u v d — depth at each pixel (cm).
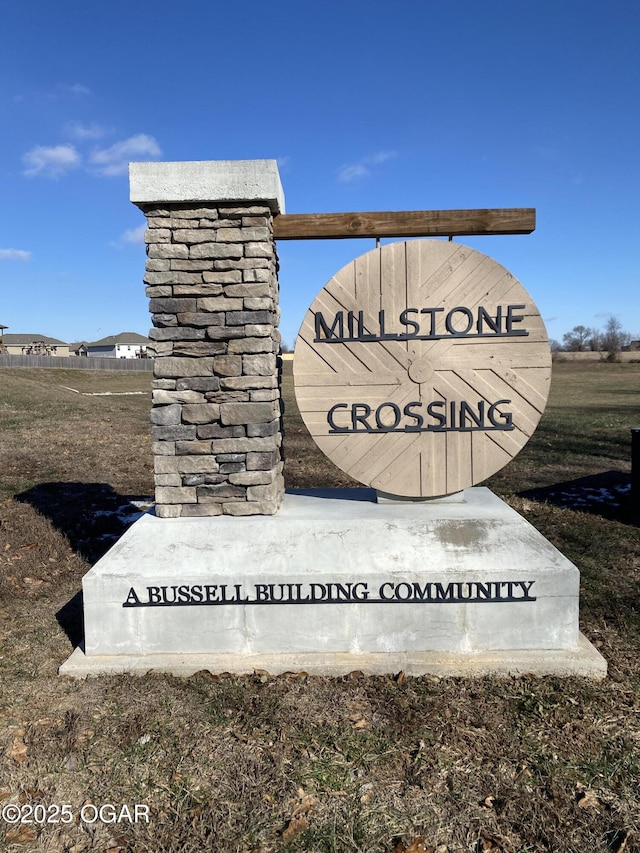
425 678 380
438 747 321
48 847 264
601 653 419
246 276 432
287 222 459
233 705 356
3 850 262
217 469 441
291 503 485
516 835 266
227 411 439
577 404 2484
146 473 1050
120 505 821
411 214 455
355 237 465
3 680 389
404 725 338
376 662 387
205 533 421
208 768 308
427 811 279
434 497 470
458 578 392
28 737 331
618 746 321
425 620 396
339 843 263
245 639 399
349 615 396
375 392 450
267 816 277
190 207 432
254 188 424
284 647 399
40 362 4391
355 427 452
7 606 508
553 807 280
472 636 397
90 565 601
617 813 276
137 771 307
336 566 398
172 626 399
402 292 442
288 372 3347
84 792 294
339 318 445
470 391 446
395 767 307
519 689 369
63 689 376
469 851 259
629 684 379
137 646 400
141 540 419
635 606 496
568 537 683
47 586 551
